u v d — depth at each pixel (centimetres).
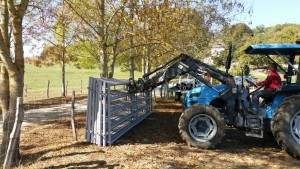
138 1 758
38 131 742
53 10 1086
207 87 659
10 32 1017
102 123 593
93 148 572
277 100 571
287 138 520
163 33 839
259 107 612
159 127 776
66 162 491
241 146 597
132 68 1361
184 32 1063
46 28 1350
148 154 529
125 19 834
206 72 628
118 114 716
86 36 1058
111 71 1095
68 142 621
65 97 1769
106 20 984
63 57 1619
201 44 1174
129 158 506
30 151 568
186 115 577
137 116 844
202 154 536
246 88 652
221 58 1216
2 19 530
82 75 4691
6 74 534
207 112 568
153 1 738
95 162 487
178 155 527
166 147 578
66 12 1034
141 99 880
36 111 1154
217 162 494
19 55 518
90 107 616
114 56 1073
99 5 886
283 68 652
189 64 642
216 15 1053
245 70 639
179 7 828
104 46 916
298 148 511
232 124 602
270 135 654
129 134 692
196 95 657
